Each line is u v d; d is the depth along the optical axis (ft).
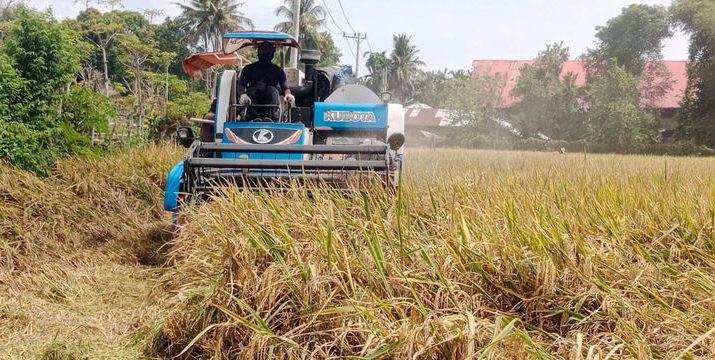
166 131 61.16
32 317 15.02
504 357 10.13
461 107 174.19
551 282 12.53
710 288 12.64
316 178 20.76
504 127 174.29
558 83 180.04
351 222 15.17
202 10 169.37
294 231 14.78
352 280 12.09
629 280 13.02
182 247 16.90
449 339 10.12
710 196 20.36
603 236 15.76
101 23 136.05
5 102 33.83
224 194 18.86
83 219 24.47
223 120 24.68
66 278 18.48
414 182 20.02
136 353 13.32
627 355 10.59
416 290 12.47
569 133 173.37
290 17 156.76
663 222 17.17
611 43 195.21
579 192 21.26
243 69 26.86
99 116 41.27
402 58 266.77
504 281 13.07
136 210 28.84
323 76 28.84
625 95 165.17
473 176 24.84
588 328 11.80
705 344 10.68
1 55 34.63
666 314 11.59
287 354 11.22
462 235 14.11
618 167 41.88
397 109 25.91
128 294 17.84
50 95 36.94
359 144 22.86
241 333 12.24
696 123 170.09
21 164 31.04
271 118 25.64
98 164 32.83
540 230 14.16
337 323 11.52
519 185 22.54
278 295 12.25
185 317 13.29
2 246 19.40
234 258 13.01
